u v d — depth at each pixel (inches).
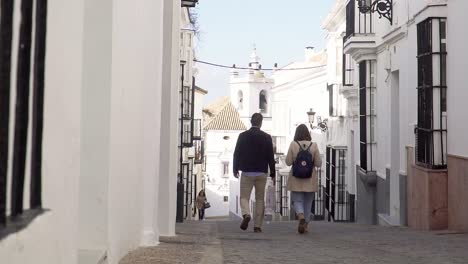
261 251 296.5
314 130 1295.5
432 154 482.0
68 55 119.0
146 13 266.7
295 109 1494.8
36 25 103.7
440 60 480.4
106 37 178.9
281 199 1472.7
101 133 178.4
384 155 687.1
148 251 248.5
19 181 97.1
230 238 375.2
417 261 272.5
